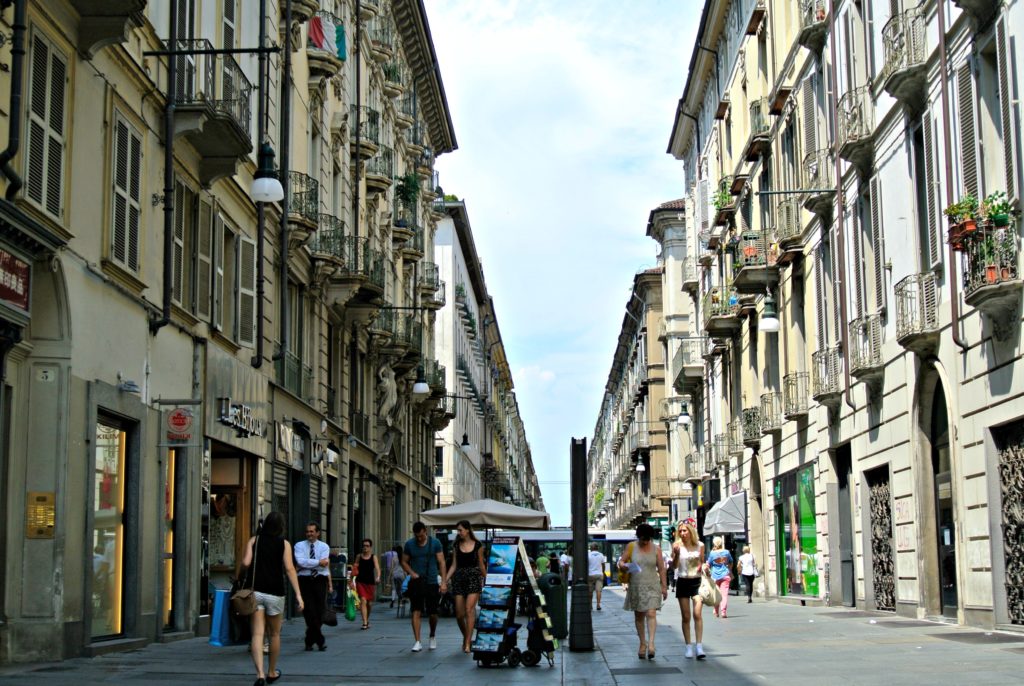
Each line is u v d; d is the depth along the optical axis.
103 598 16.03
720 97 44.75
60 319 14.27
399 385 45.25
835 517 27.70
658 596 15.23
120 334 16.28
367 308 33.97
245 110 21.00
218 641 15.02
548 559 38.94
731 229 41.09
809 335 29.77
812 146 28.33
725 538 43.94
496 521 28.83
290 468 26.98
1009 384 16.78
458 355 72.69
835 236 26.66
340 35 31.31
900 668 12.91
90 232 15.21
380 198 38.50
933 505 21.11
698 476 51.81
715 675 12.87
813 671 12.94
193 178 19.70
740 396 40.53
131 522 16.81
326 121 31.25
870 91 23.64
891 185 22.45
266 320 25.12
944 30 18.78
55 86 14.06
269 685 12.32
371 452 38.81
